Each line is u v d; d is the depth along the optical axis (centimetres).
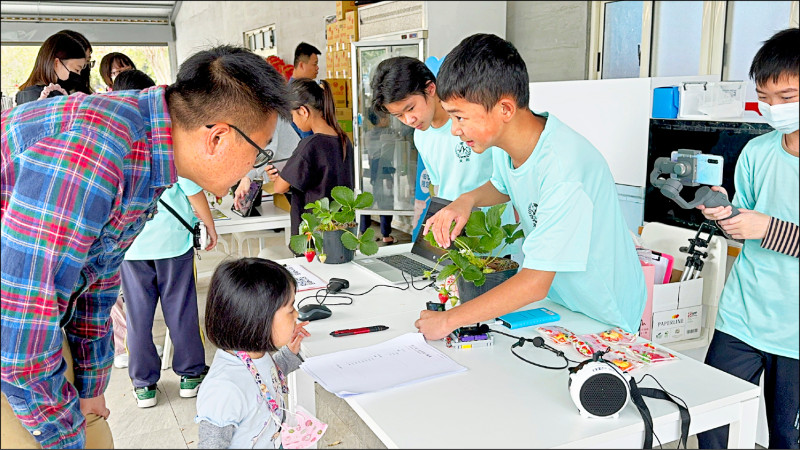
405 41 429
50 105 112
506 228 179
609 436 112
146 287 186
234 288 130
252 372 136
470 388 129
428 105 220
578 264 145
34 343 107
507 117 146
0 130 111
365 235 222
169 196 195
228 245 251
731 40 346
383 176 434
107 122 110
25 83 204
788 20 317
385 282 203
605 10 408
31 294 104
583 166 150
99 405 153
